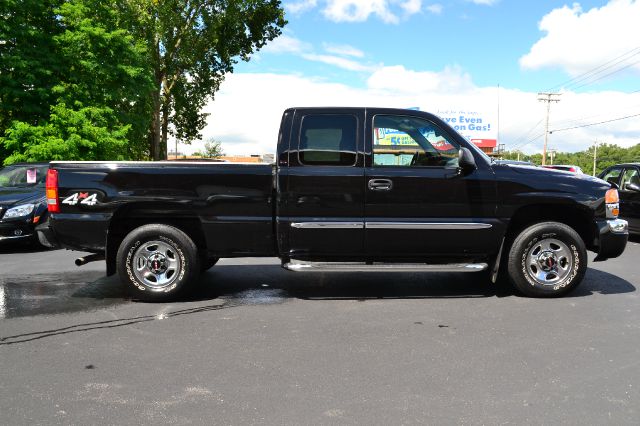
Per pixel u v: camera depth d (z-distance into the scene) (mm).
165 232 5445
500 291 5969
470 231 5387
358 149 5410
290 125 5441
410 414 2914
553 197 5434
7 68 19469
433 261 5590
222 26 35062
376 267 5285
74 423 2834
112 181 5395
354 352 3928
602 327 4531
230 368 3617
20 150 18406
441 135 5516
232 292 6031
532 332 4395
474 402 3062
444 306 5293
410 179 5355
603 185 5598
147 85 24516
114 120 21312
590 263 8031
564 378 3410
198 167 5395
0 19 19469
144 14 30391
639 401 3068
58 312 5152
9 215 9180
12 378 3469
